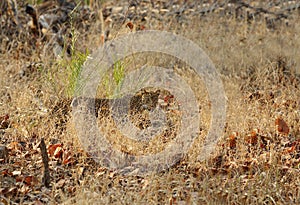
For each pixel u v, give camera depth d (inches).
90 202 326.0
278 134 423.5
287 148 403.2
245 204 335.9
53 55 557.0
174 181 351.3
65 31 606.2
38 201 332.5
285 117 442.3
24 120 424.5
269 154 387.5
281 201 339.9
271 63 533.6
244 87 512.4
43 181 351.9
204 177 358.3
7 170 363.3
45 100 452.4
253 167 374.0
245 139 410.6
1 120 429.7
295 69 554.3
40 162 375.6
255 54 567.8
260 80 514.6
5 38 581.6
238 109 447.5
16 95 460.1
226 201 338.0
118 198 332.8
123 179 363.6
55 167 372.2
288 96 487.5
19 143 402.3
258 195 342.3
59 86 468.1
